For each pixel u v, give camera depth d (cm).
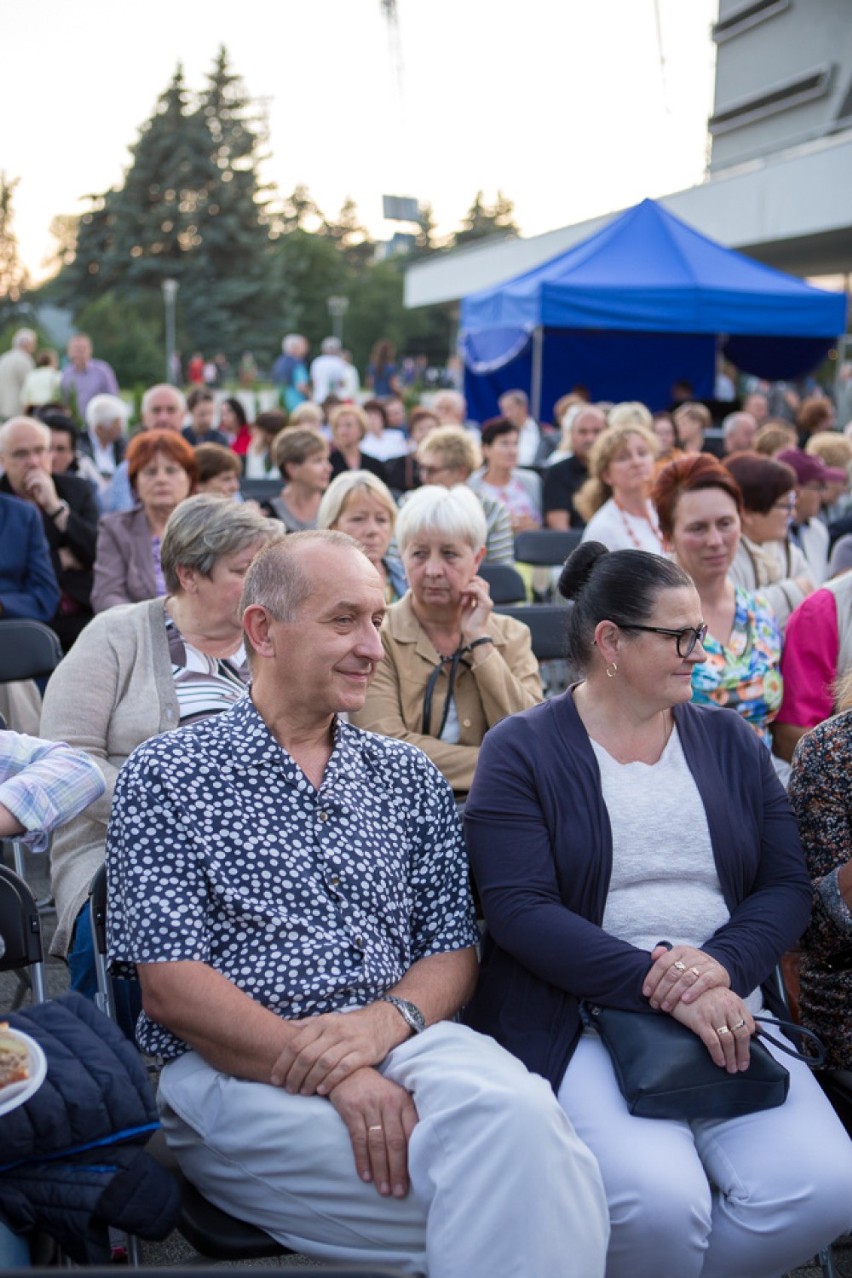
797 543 614
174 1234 273
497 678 327
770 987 253
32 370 1587
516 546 678
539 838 239
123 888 216
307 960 215
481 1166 189
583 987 226
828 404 1155
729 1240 212
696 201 2158
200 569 290
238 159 6294
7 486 578
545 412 1514
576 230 2269
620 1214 204
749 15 2412
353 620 221
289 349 2291
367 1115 200
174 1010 209
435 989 227
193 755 219
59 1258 199
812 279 2352
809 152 1811
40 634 404
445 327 6788
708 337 1515
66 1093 186
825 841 254
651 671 241
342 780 228
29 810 239
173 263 6034
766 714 351
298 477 612
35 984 231
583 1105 217
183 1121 214
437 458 662
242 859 216
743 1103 214
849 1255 262
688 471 352
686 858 242
